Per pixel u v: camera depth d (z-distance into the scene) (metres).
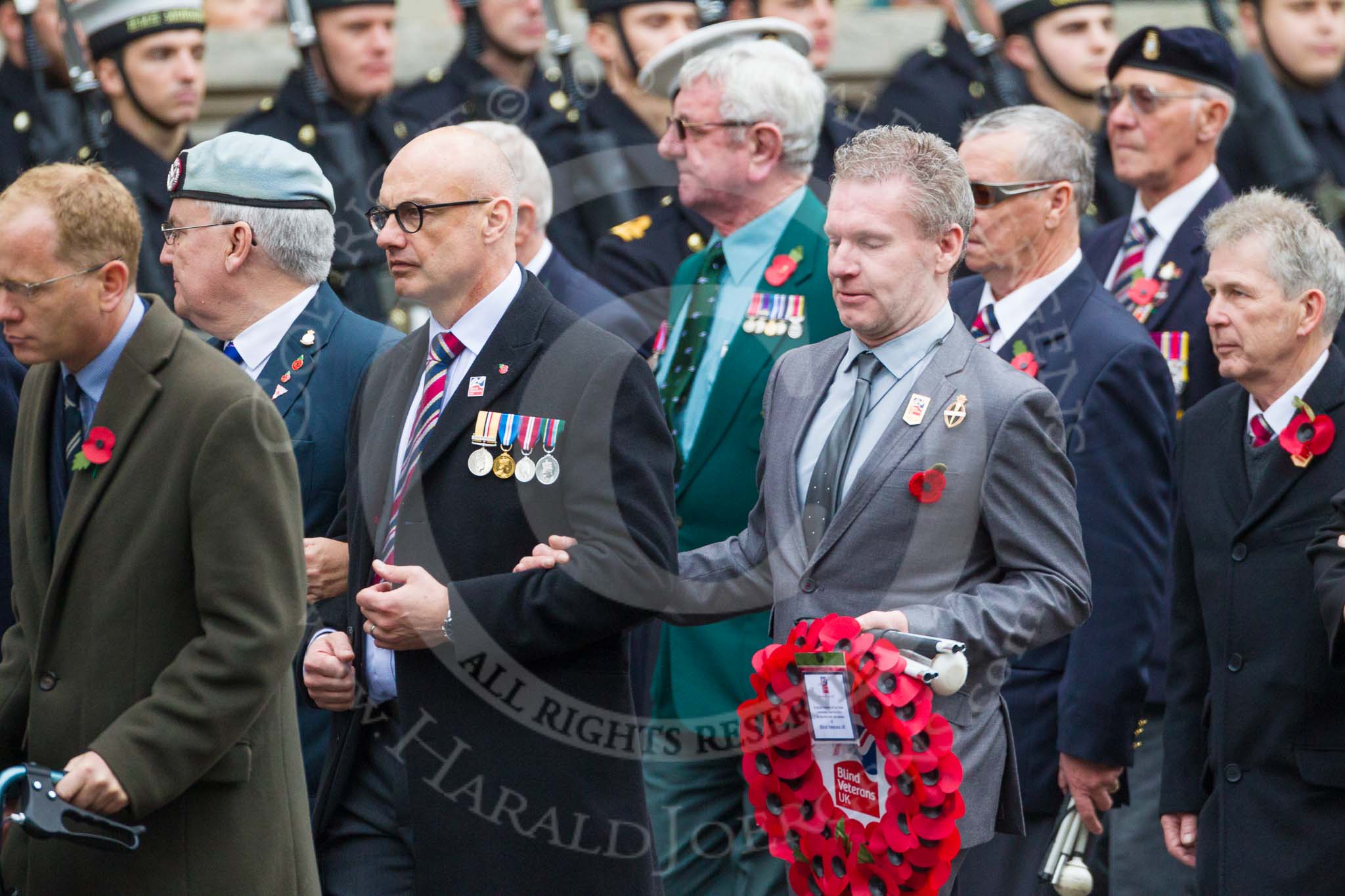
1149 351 18.12
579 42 28.17
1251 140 27.72
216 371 13.73
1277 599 16.72
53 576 13.58
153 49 25.39
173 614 13.48
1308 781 16.39
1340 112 28.31
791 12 27.06
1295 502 16.73
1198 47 21.22
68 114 25.48
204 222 16.84
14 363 18.94
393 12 26.38
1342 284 16.89
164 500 13.42
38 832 12.54
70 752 13.49
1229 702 17.02
